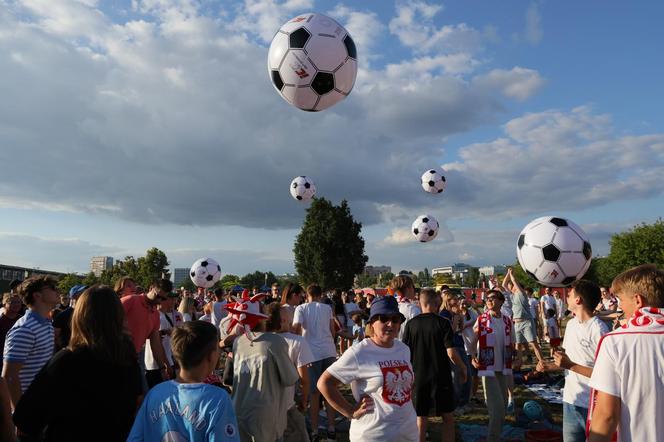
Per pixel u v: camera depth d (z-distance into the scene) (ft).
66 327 17.75
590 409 8.12
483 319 19.53
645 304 8.06
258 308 13.80
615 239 135.74
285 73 16.34
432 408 16.38
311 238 150.30
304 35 16.03
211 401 7.19
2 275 178.81
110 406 8.25
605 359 7.89
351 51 16.58
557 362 12.23
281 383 13.28
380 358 10.77
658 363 7.52
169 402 7.29
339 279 149.48
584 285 13.32
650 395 7.46
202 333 7.75
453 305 24.84
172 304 23.34
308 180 53.36
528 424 21.66
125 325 8.99
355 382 10.93
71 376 8.10
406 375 10.82
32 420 7.91
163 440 7.10
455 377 22.20
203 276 46.03
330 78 16.24
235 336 14.01
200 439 7.02
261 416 12.82
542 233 17.99
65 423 8.04
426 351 16.67
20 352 12.08
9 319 18.02
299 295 23.61
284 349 13.37
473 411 24.64
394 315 10.69
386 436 10.30
